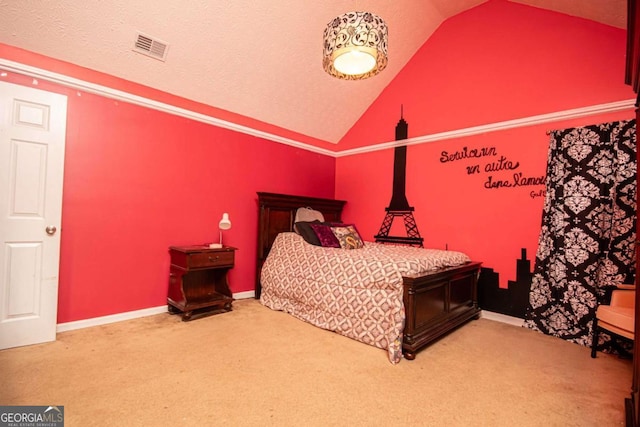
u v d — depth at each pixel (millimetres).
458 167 3658
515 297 3174
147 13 2496
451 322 2793
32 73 2393
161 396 1689
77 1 2264
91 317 2719
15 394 1664
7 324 2229
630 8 1360
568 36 2973
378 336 2443
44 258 2381
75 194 2617
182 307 2906
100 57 2645
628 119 2639
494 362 2242
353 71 2352
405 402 1708
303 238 3625
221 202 3615
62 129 2473
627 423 1487
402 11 3500
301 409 1616
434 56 3926
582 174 2783
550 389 1883
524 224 3150
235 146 3752
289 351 2332
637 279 1439
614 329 2137
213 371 1985
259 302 3672
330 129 4695
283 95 3787
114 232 2836
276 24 2990
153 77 2973
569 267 2797
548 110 3051
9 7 2156
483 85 3498
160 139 3125
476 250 3471
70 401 1616
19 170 2289
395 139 4266
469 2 3541
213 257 3098
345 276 2770
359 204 4688
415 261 2564
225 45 2969
